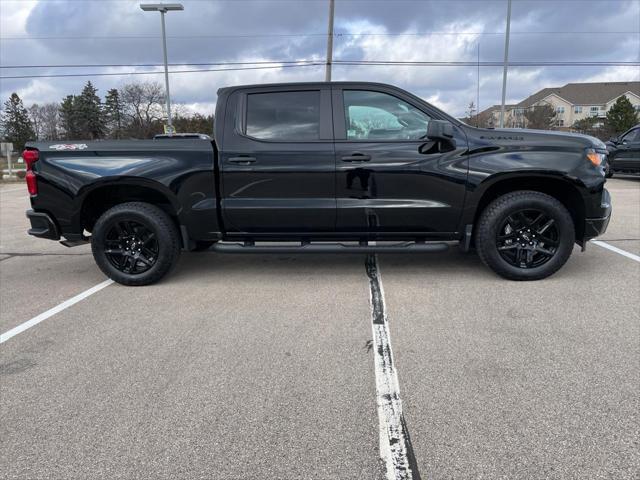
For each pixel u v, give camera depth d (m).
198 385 2.91
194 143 4.55
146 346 3.47
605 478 2.08
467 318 3.80
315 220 4.54
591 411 2.54
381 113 4.46
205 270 5.39
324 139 4.45
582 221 4.55
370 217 4.49
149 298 4.50
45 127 84.56
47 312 4.21
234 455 2.29
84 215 4.80
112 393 2.84
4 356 3.36
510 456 2.22
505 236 4.54
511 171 4.30
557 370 2.97
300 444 2.35
